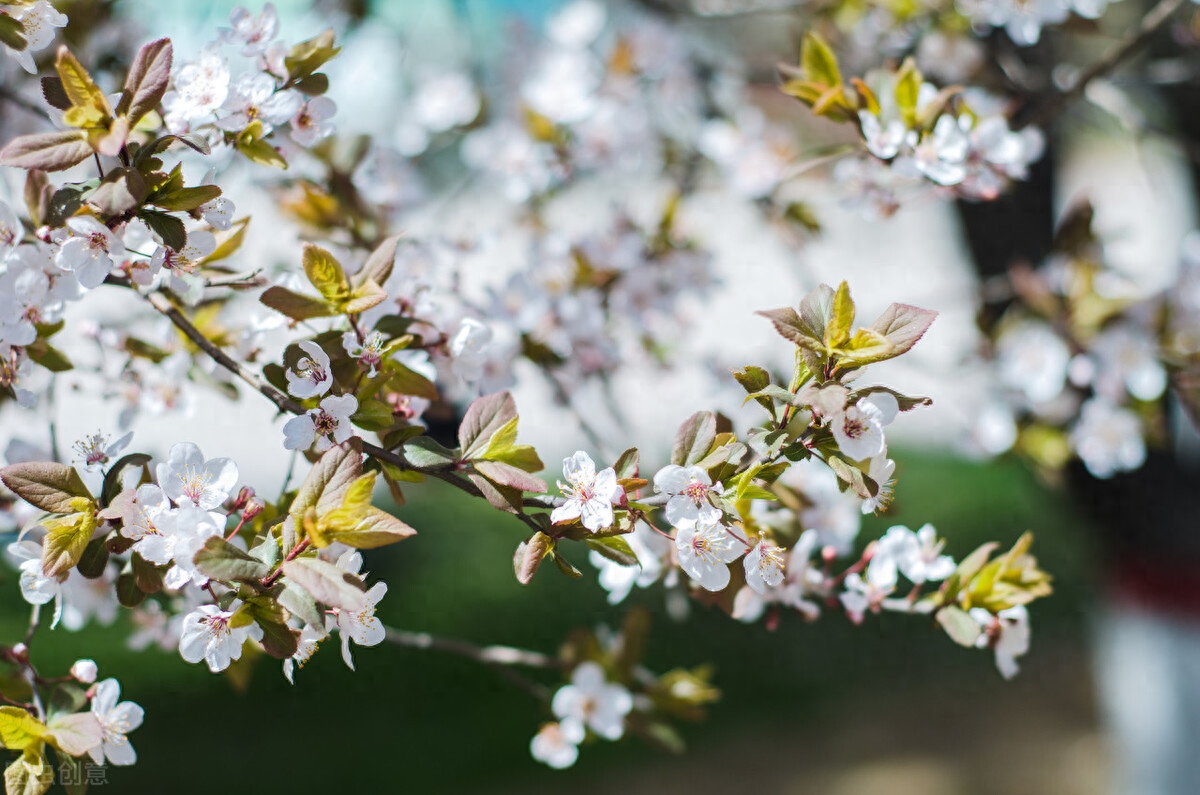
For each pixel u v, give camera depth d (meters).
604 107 1.65
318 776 2.84
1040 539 4.63
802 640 3.89
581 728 1.16
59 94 0.90
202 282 0.98
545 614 3.77
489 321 1.13
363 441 0.91
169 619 1.08
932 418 5.21
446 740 3.08
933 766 3.28
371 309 0.97
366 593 0.89
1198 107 1.69
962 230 1.83
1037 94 1.38
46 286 0.92
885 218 1.11
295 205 1.13
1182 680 1.88
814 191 1.56
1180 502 1.81
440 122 1.73
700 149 1.70
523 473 0.90
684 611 1.17
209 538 0.87
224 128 0.95
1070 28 1.30
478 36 1.88
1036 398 1.45
